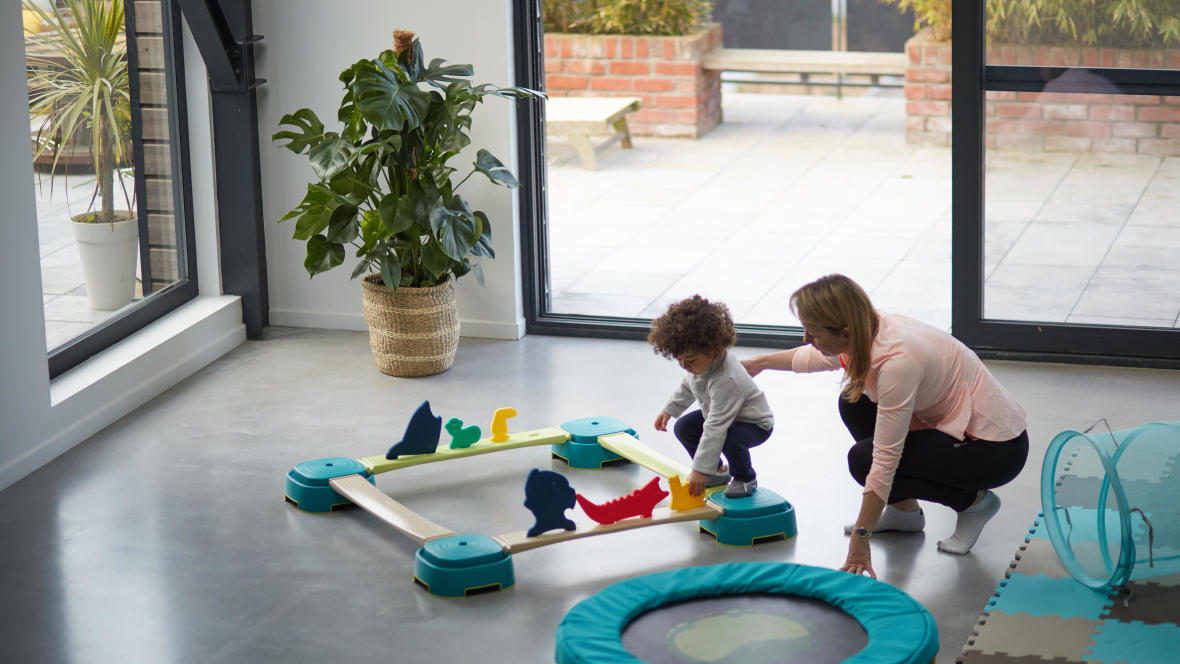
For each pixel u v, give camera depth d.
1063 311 5.06
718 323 3.50
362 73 4.68
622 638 3.02
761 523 3.65
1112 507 3.65
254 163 5.54
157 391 4.98
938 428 3.36
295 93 5.52
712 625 3.08
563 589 3.43
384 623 3.28
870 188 7.26
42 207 4.62
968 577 3.43
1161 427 3.35
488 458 4.37
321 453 4.40
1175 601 3.22
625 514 3.60
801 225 6.80
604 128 6.94
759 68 7.07
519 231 5.53
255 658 3.12
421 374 5.12
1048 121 4.89
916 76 7.32
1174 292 4.93
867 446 3.47
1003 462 3.33
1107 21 4.74
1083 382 4.86
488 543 3.48
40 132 4.59
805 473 4.12
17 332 4.18
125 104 5.09
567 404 4.80
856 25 7.22
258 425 4.66
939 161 7.44
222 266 5.58
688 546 3.67
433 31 5.34
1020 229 5.02
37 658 3.14
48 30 4.64
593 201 7.04
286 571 3.57
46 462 4.35
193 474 4.25
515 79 5.39
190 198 5.52
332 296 5.75
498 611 3.33
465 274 5.39
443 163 5.02
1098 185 4.91
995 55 4.87
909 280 6.06
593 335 5.59
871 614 3.04
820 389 4.85
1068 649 3.03
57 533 3.83
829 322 3.24
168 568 3.60
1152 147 4.81
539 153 5.52
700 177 7.18
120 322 5.02
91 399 4.59
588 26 6.92
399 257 5.09
